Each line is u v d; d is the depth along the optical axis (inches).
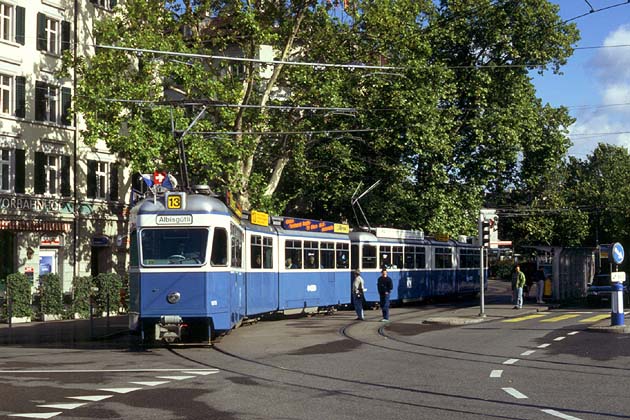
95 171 1782.7
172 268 820.0
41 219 1630.2
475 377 576.7
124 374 605.3
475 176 1985.7
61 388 527.2
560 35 1994.3
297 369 630.5
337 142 1738.4
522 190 2244.1
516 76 2012.8
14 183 1583.4
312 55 1606.8
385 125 1704.0
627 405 451.8
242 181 1517.0
